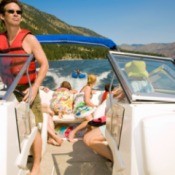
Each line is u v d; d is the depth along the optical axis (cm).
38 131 262
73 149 365
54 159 332
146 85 212
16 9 243
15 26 247
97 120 335
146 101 190
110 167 300
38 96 270
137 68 221
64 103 442
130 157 175
